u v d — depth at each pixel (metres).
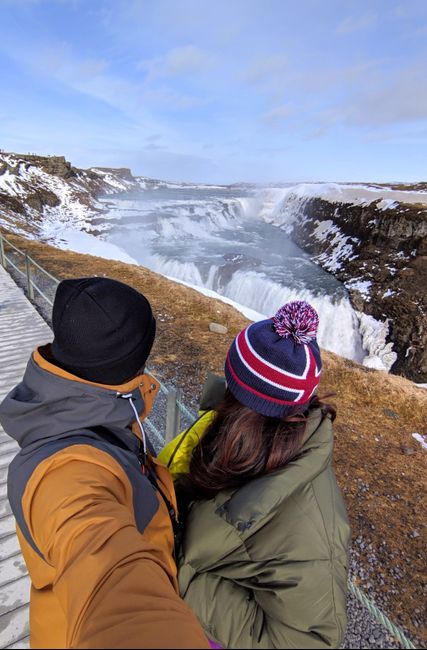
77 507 0.78
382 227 41.03
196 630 0.62
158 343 9.81
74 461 0.86
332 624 0.86
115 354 0.98
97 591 0.66
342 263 42.91
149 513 0.95
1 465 4.14
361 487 5.66
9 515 3.51
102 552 0.71
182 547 1.04
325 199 61.62
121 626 0.58
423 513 5.26
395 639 3.19
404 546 4.61
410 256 36.31
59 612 0.87
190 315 12.41
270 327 1.14
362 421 7.83
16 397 0.95
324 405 1.18
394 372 30.25
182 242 59.38
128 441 1.05
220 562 0.97
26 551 0.90
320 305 34.94
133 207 70.44
